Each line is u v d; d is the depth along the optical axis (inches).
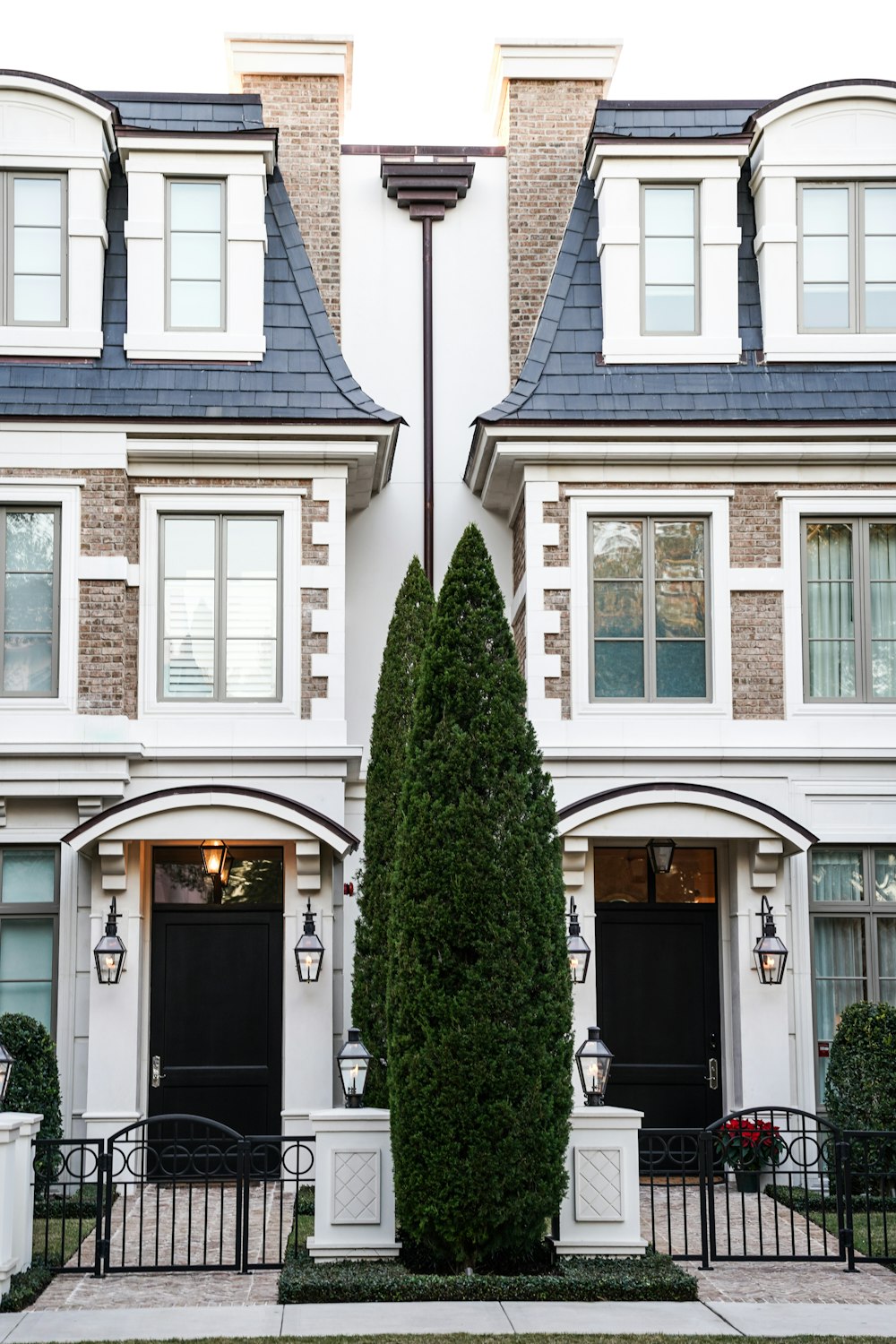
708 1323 358.6
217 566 580.4
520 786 421.7
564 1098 408.5
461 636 431.2
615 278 610.9
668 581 589.9
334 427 575.5
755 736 579.5
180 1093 570.6
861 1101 516.4
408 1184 401.7
